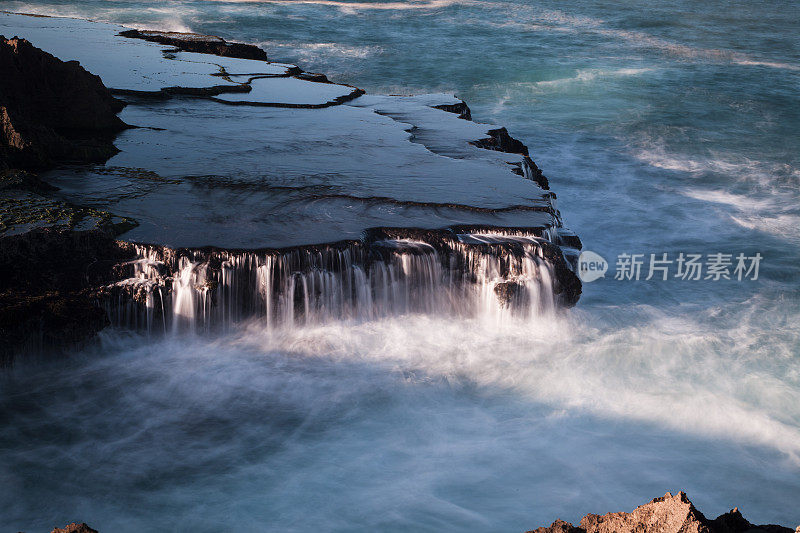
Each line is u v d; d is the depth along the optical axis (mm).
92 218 7941
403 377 7215
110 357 7348
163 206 8516
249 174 9617
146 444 6195
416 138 11562
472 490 5777
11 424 6355
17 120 9594
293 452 6160
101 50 16328
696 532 3064
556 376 7359
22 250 7359
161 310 7531
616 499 5758
